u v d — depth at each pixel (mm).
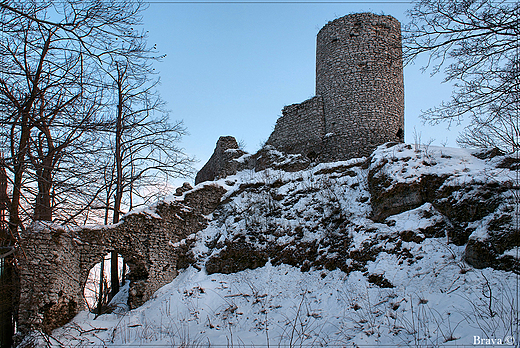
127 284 19875
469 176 12195
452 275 10109
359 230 13164
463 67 9789
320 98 21219
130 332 12445
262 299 12914
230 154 22516
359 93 20234
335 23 21422
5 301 11758
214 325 12258
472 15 9375
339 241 13297
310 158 20484
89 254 14914
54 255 13531
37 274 13008
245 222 15938
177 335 11930
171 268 16141
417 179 12984
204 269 15398
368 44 20781
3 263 11742
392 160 14297
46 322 12797
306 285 12727
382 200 13172
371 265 11828
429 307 9438
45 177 10844
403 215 12664
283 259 14180
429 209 12258
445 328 8570
